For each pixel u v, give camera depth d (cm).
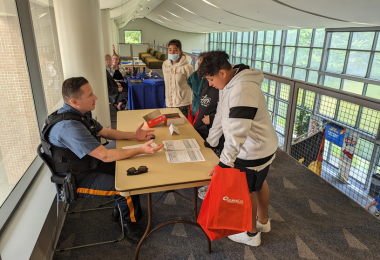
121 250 182
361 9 703
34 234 152
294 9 886
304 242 189
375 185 270
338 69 1240
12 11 212
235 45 2064
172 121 232
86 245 184
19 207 177
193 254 178
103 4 583
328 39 1259
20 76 220
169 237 193
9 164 185
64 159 168
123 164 160
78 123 164
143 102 423
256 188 161
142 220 211
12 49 207
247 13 1121
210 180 144
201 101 240
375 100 201
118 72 520
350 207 229
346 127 263
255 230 181
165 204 232
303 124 305
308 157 307
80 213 221
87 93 170
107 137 199
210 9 1260
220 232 142
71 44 293
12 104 200
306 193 250
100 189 174
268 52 1658
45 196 192
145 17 2291
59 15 283
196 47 2481
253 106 133
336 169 285
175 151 177
